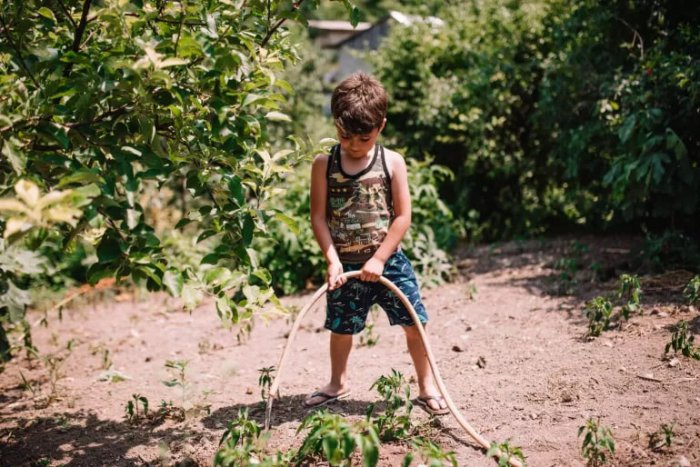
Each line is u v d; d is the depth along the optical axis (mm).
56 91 2418
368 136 2906
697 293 4336
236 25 2766
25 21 2693
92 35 2895
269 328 5258
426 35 9188
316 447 2607
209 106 2592
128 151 2449
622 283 4320
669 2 5852
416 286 3273
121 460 2975
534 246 7309
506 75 8055
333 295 3242
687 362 3424
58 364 4750
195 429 3238
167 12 2674
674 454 2541
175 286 2445
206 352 4777
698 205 5625
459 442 2885
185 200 9164
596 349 3818
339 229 3154
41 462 2969
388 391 2945
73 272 7707
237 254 2805
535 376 3543
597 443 2508
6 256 3205
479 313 4980
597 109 6012
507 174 8391
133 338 5426
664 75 5215
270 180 2984
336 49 23969
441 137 8695
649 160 5133
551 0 7992
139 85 2277
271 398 2852
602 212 7348
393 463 2697
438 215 7105
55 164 2344
